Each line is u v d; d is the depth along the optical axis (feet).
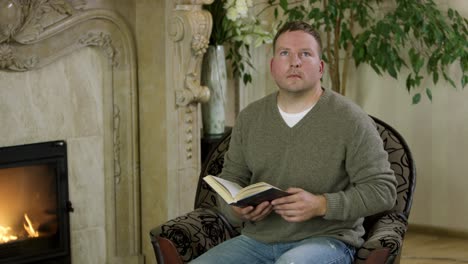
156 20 11.78
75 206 11.87
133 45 11.98
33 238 11.50
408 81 13.93
